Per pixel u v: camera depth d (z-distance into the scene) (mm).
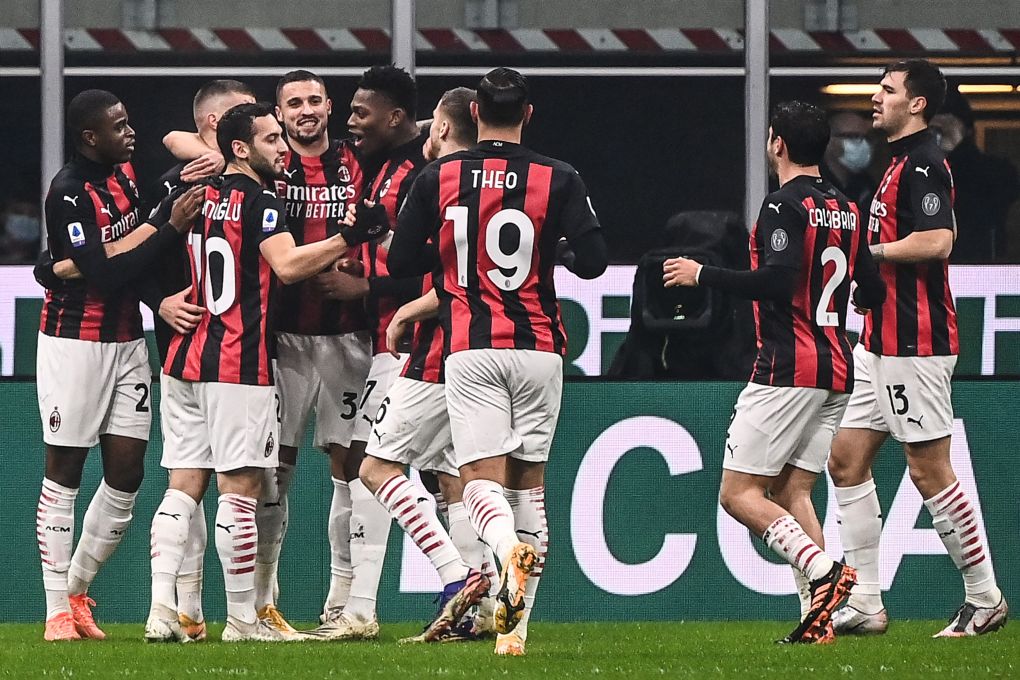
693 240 25422
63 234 21172
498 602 18031
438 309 19484
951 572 25188
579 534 25312
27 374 25297
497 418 18328
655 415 25359
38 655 19344
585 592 25281
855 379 23141
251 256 20625
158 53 25422
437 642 20844
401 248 18672
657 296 25391
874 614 22859
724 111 25453
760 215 20594
